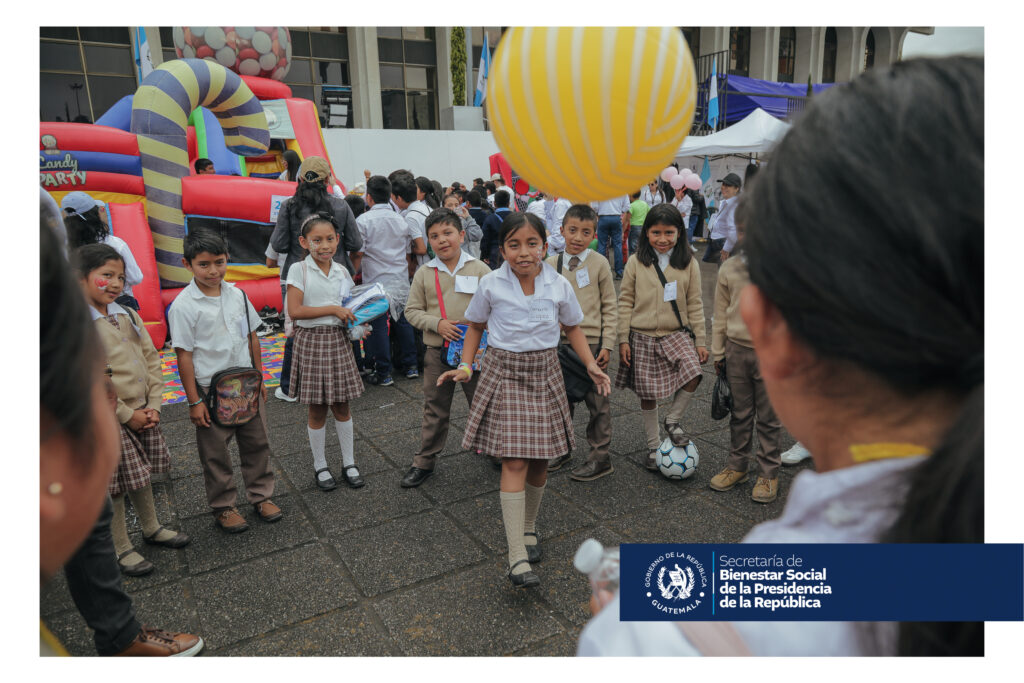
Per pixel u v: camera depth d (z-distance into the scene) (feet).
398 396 15.71
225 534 9.33
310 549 8.89
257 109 23.24
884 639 1.53
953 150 1.26
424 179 20.67
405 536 9.19
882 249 1.26
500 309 8.23
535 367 8.07
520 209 36.11
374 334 16.20
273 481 10.36
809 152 1.38
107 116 23.73
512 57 3.22
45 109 45.62
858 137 1.32
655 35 3.09
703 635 1.61
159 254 18.97
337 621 7.34
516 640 6.95
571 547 8.85
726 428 13.23
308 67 54.85
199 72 20.21
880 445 1.48
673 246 10.56
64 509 1.57
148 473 8.39
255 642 7.00
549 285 8.35
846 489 1.49
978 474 1.36
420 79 59.21
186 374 8.93
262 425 9.64
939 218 1.23
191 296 9.05
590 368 8.88
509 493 7.88
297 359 10.55
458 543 8.96
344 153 41.11
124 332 8.14
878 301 1.28
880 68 1.48
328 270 10.85
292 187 20.94
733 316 9.81
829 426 1.56
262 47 29.71
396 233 16.11
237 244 20.25
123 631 6.42
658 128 3.20
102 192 17.94
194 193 19.20
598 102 3.11
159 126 18.67
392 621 7.31
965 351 1.31
